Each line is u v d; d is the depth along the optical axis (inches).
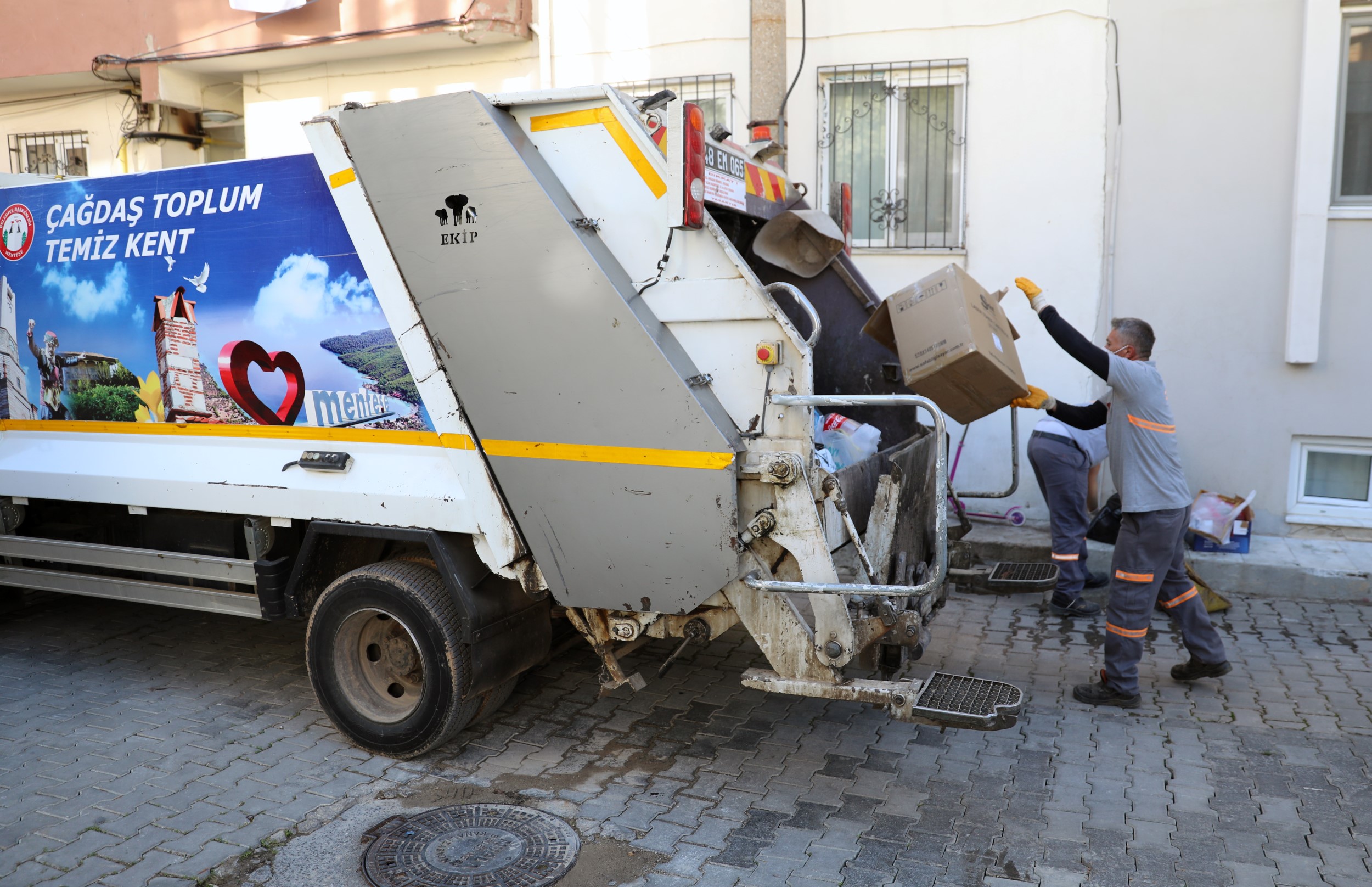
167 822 142.7
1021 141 277.0
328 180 153.4
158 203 174.7
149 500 180.7
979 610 239.9
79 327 187.6
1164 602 189.5
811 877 127.7
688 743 168.1
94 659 211.5
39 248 190.5
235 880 128.3
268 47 342.3
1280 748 164.6
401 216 147.0
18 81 387.2
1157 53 261.4
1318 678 195.3
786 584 133.3
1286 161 254.4
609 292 134.9
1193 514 254.5
